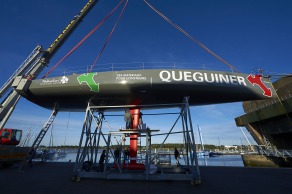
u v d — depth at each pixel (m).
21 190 7.56
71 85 11.57
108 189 7.71
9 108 13.56
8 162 16.80
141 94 11.88
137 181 9.57
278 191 7.23
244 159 32.38
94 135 12.47
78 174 9.89
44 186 8.38
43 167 16.94
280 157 25.52
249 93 12.04
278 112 25.00
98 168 11.82
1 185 8.63
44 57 16.02
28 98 12.64
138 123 12.71
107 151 10.49
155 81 11.34
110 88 11.45
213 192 7.12
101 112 13.17
